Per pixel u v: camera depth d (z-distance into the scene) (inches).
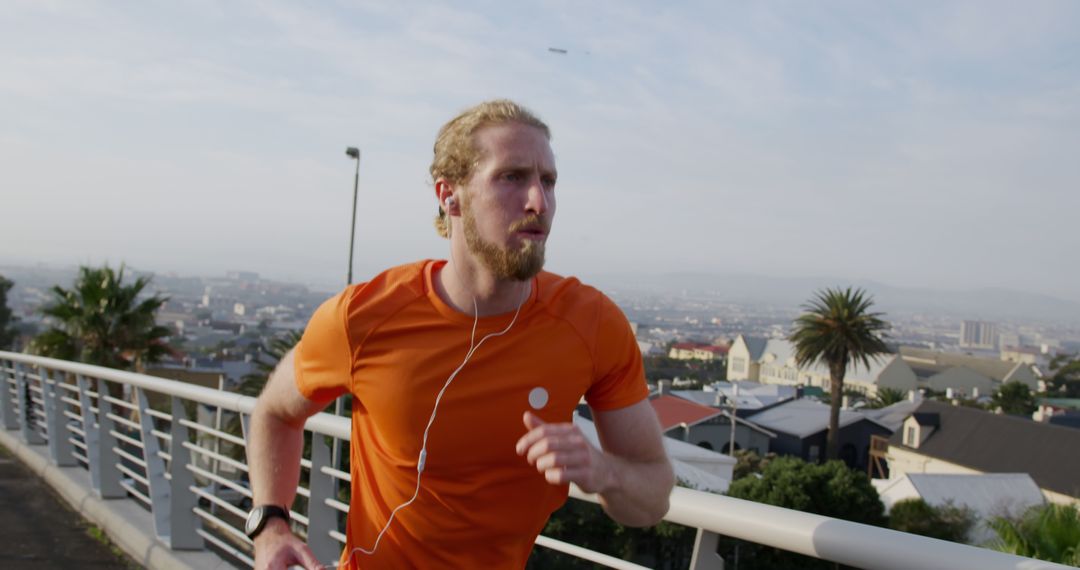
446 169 53.0
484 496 55.3
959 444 2092.8
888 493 1352.1
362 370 55.7
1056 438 1943.9
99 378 184.9
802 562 360.8
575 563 354.6
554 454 46.6
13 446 253.9
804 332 1807.3
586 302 56.2
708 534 64.8
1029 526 252.1
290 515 64.1
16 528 174.9
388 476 56.9
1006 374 4835.1
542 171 50.7
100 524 176.7
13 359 253.9
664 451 58.5
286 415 62.9
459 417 53.8
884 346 1785.2
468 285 53.6
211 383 1240.8
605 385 57.3
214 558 145.9
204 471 140.9
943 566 48.2
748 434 2448.3
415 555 57.1
